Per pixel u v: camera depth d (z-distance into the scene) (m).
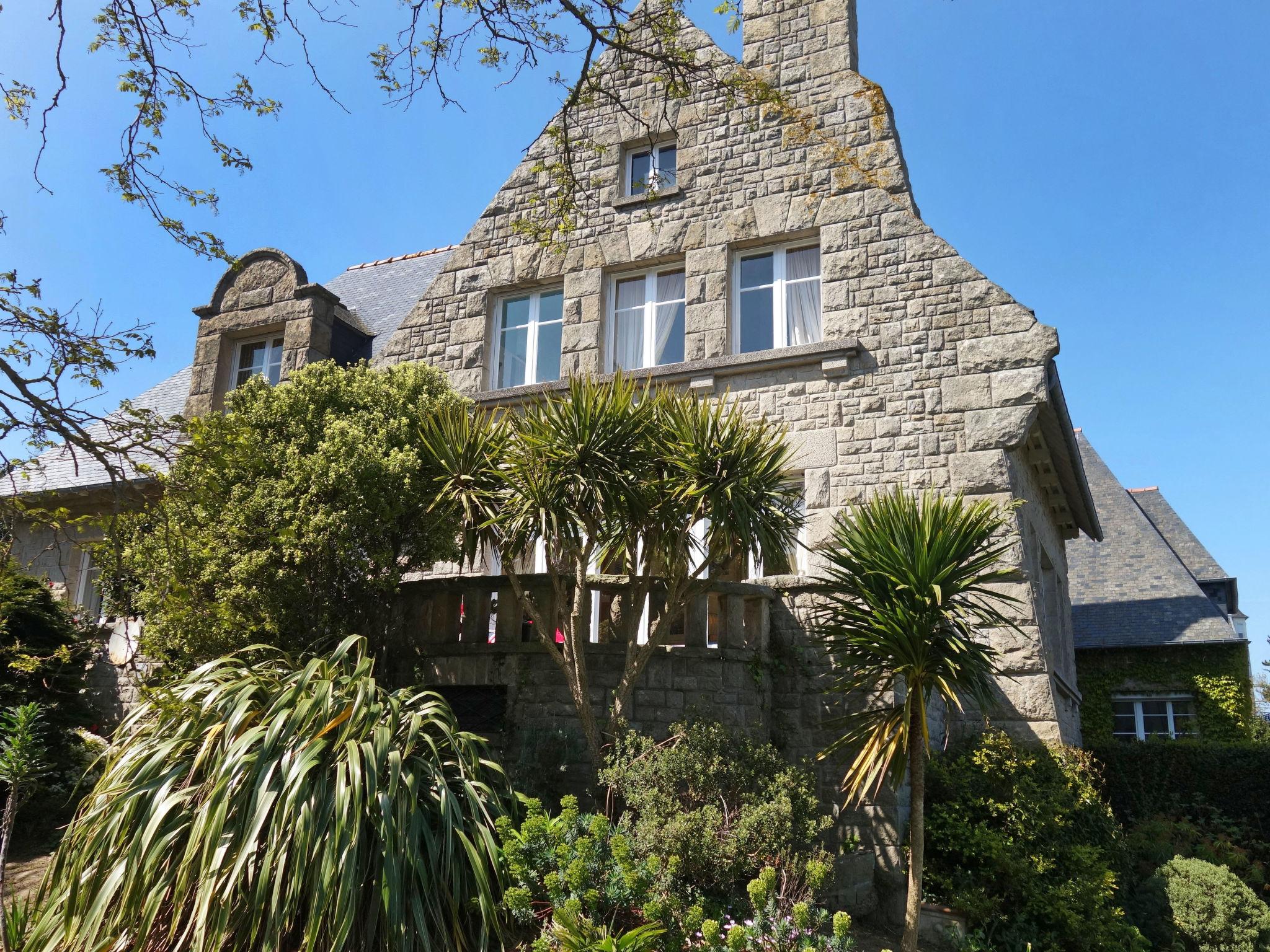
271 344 15.56
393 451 9.30
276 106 7.81
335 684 7.43
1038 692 11.12
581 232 14.50
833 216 13.19
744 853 7.31
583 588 9.11
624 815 7.60
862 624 7.99
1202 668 18.52
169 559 9.05
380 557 9.14
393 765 6.62
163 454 7.76
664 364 13.88
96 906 6.38
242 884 6.27
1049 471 14.18
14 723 6.52
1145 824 14.09
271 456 9.39
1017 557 11.42
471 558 9.89
